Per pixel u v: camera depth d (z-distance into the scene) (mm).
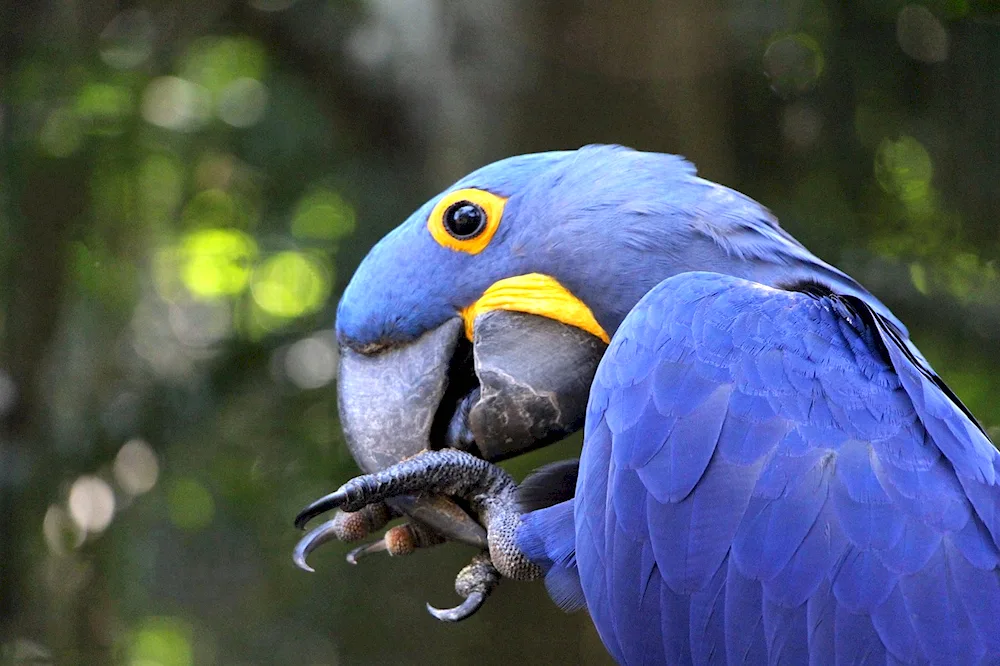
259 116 12602
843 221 11688
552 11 9961
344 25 12039
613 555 4934
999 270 11305
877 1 11250
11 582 11430
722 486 4699
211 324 12914
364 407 5594
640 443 4891
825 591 4508
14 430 11555
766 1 11281
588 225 5613
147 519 12594
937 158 11367
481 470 5355
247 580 13055
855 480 4559
